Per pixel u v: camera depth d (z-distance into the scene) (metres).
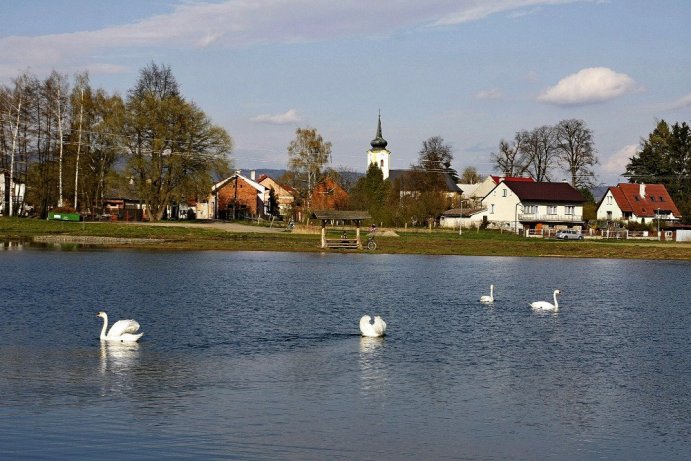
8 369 26.05
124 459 18.08
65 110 115.56
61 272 58.38
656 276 70.19
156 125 114.69
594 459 18.98
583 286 59.94
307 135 141.88
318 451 18.98
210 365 27.44
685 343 34.06
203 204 168.25
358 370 27.19
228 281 55.72
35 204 122.88
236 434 20.00
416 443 19.73
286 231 119.62
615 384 26.11
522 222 152.00
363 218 96.31
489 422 21.59
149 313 38.84
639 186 170.88
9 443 18.91
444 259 86.88
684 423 21.86
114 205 146.62
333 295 48.62
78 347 29.95
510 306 45.53
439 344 32.38
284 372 26.64
